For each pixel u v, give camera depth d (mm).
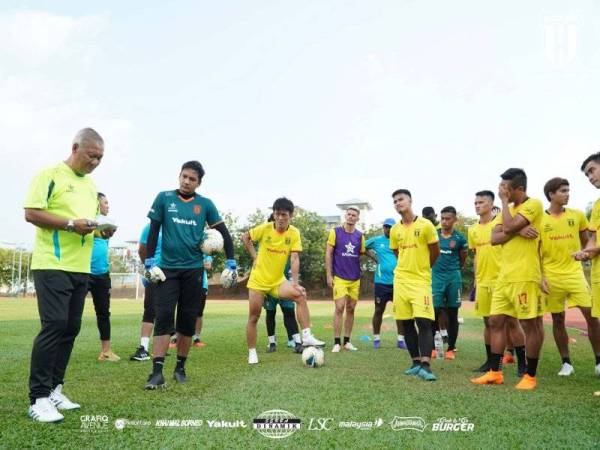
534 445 2729
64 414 3367
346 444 2762
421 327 5168
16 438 2828
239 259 43062
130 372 5113
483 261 6078
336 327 7336
